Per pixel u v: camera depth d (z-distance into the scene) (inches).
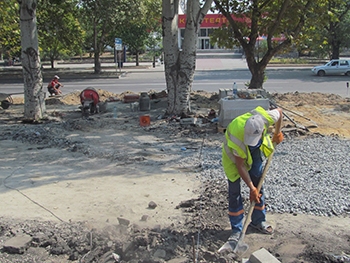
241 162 160.2
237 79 1087.0
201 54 2273.6
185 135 398.3
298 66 1550.2
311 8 589.3
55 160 312.3
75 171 282.5
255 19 611.5
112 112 538.6
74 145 355.9
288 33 625.6
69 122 463.2
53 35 1190.3
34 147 356.5
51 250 168.7
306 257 159.9
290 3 573.3
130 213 206.4
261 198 178.9
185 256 161.2
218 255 157.6
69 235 180.4
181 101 478.9
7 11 796.6
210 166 285.4
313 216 198.7
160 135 399.5
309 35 629.9
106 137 390.9
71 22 1226.6
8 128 436.1
